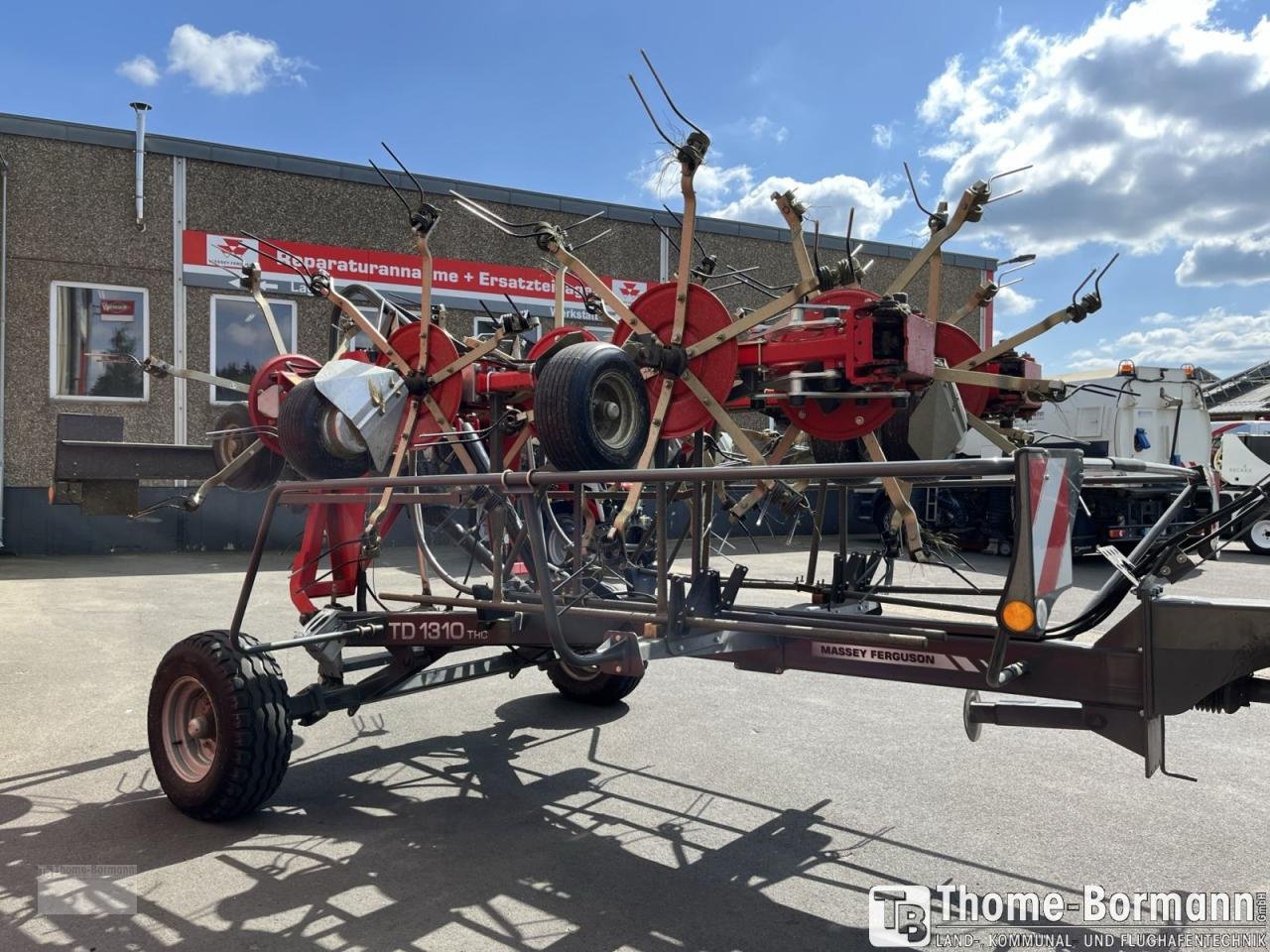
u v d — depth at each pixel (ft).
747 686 20.18
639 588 16.25
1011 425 15.81
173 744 13.07
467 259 53.72
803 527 45.68
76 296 46.55
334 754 15.76
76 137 46.21
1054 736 16.43
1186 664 8.07
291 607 29.84
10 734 16.61
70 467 18.28
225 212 49.11
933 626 10.19
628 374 12.63
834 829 12.32
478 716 17.98
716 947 9.32
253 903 10.21
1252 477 52.90
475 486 11.84
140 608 29.66
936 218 14.10
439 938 9.46
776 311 12.66
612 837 12.12
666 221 58.18
